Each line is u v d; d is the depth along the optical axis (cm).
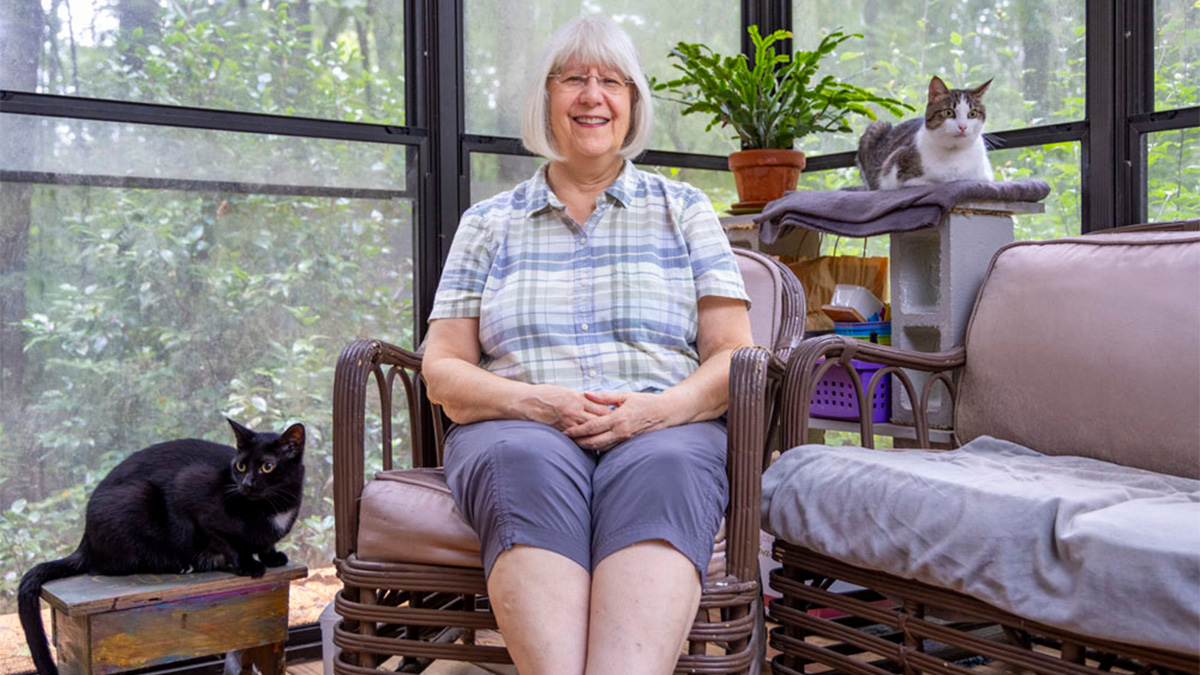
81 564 193
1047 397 200
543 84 182
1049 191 247
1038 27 265
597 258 177
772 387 192
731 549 154
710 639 150
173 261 235
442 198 265
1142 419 184
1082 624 134
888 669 192
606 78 179
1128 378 188
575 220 180
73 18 223
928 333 262
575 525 143
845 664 177
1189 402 178
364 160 257
